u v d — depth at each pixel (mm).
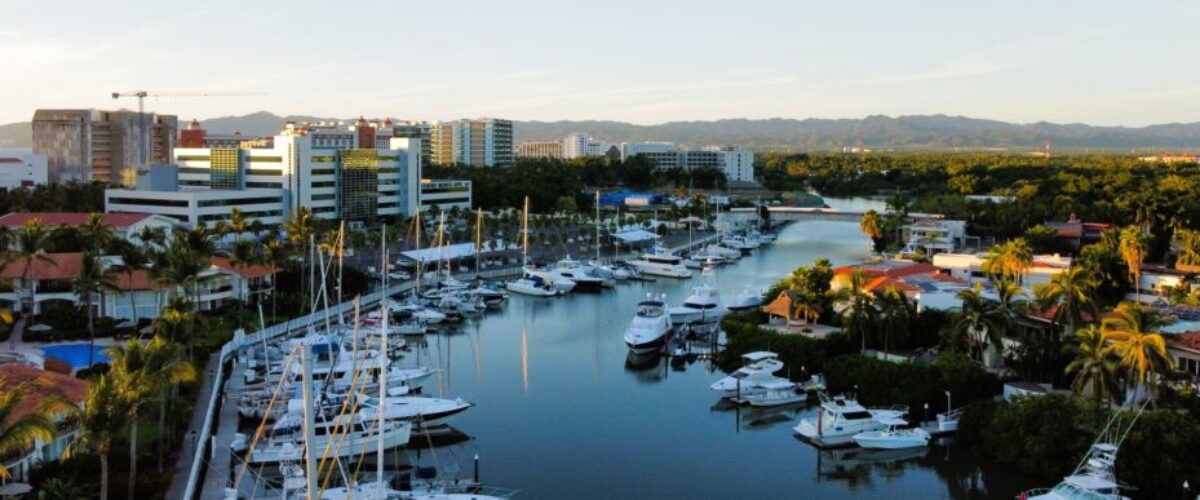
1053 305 110812
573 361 133625
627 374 126062
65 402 65625
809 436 97000
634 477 87562
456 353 138000
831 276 146500
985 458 91188
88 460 77375
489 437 98625
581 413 107562
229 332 132375
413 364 129500
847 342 121375
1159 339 84938
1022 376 105812
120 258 150250
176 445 85625
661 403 112000
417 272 188250
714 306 161125
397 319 154750
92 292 123250
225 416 97188
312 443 59688
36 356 104438
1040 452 85438
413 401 100250
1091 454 81750
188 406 95500
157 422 90875
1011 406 91000
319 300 156625
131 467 71438
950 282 150500
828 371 112000
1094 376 87250
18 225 191625
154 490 74188
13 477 72875
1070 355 100875
